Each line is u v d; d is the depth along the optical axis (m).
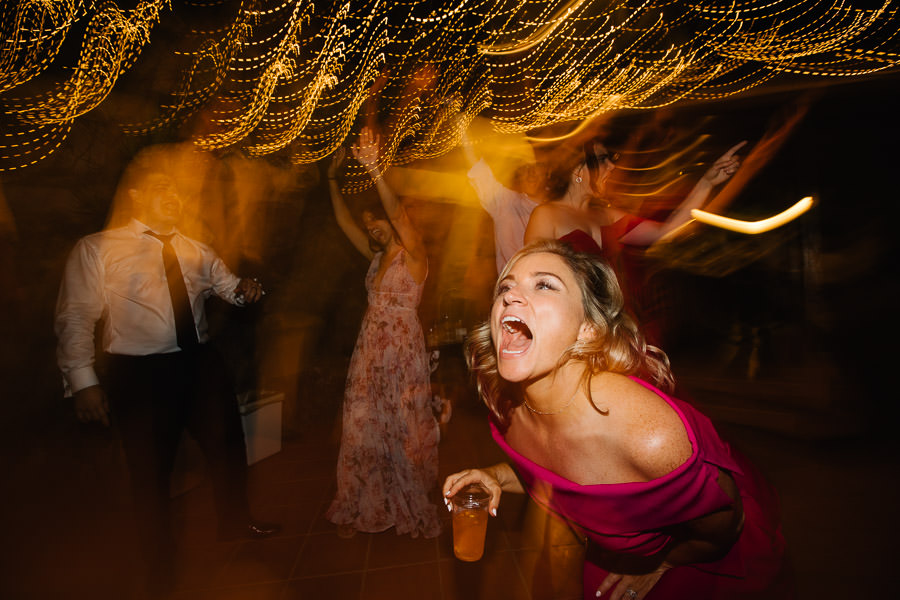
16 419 3.61
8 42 3.98
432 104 6.42
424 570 2.78
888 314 5.59
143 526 2.57
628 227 2.53
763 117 7.34
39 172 4.00
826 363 5.29
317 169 5.67
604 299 1.25
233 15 5.16
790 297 7.14
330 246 5.61
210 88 5.02
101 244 2.58
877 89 6.53
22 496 3.47
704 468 1.08
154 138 4.47
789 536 2.96
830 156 6.87
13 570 2.87
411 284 3.18
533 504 3.46
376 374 3.15
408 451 3.15
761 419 4.91
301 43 5.91
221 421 2.97
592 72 7.35
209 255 3.03
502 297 1.22
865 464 3.83
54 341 3.85
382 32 6.33
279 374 5.22
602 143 2.49
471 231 5.79
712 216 2.58
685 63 7.13
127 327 2.61
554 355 1.18
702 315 7.46
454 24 6.83
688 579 1.31
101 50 4.36
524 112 7.39
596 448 1.19
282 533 3.27
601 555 1.44
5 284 3.67
